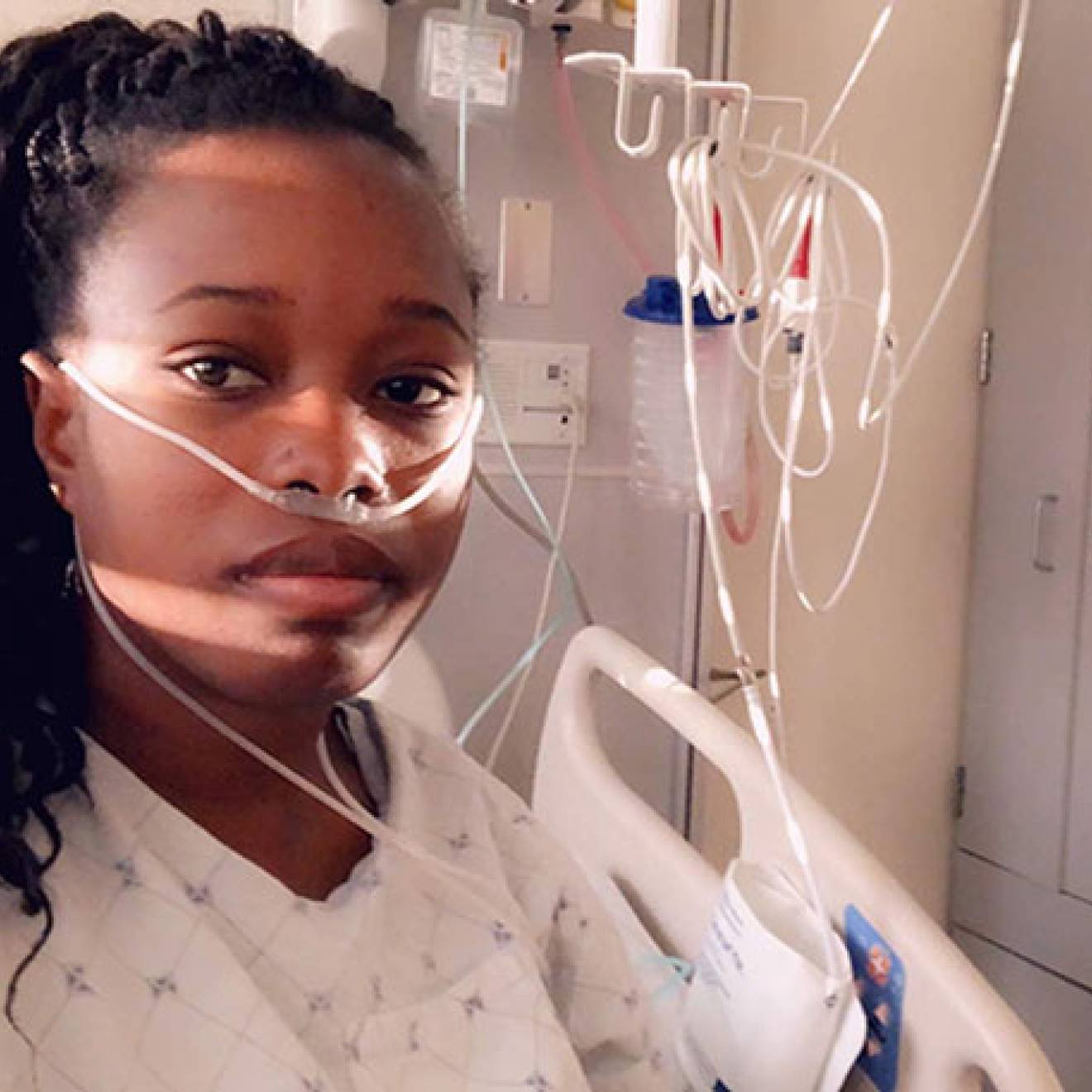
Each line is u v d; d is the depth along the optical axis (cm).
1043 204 199
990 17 203
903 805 218
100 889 63
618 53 157
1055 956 204
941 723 218
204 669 60
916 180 201
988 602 212
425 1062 70
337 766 77
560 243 162
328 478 58
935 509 212
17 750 64
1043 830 205
